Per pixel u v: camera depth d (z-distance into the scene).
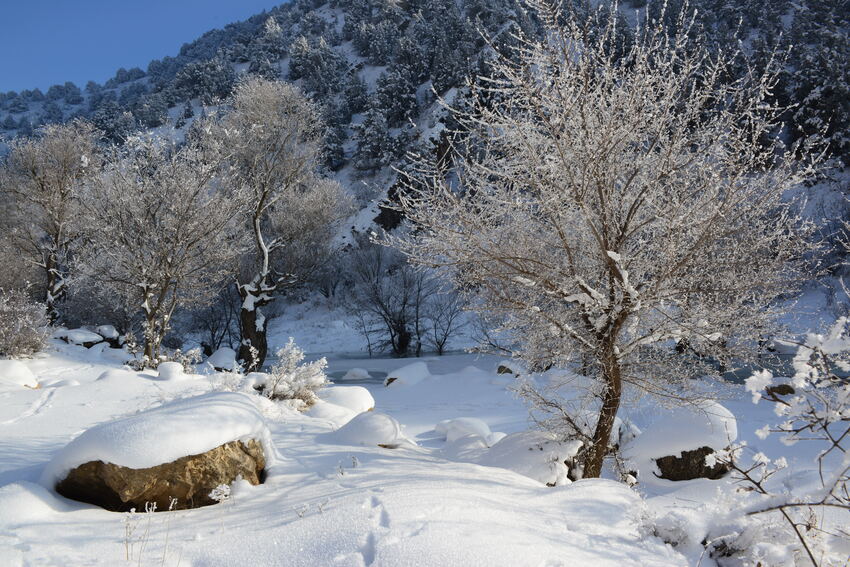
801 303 16.16
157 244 15.81
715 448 8.07
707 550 3.71
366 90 82.06
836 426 9.64
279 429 7.31
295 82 89.25
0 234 25.36
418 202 6.18
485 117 5.88
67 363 17.80
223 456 4.84
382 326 34.59
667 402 6.82
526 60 5.61
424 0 103.50
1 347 16.92
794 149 5.64
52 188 24.83
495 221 6.42
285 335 37.53
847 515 5.23
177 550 3.59
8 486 4.38
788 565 3.36
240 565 3.31
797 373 2.59
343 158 62.81
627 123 5.66
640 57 5.61
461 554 3.07
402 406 16.41
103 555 3.50
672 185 5.85
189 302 18.59
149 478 4.45
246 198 18.70
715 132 5.83
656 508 6.51
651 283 6.09
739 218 6.00
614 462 7.69
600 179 5.72
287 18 136.38
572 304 6.64
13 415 7.96
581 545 3.57
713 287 6.10
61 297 28.34
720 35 35.88
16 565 3.30
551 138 5.78
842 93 34.34
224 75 96.50
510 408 15.22
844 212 21.27
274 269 28.52
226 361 21.75
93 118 90.94
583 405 6.95
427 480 4.80
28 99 190.25
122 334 27.33
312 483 4.96
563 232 6.23
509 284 6.64
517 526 3.69
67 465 4.56
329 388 11.23
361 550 3.28
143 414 5.09
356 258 34.50
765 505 3.26
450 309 30.77
